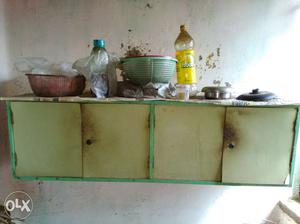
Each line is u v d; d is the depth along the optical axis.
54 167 1.07
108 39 1.31
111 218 1.51
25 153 1.06
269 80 1.33
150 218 1.50
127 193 1.48
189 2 1.28
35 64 1.08
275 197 1.46
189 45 1.21
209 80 1.34
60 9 1.29
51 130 1.04
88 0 1.29
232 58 1.32
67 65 1.10
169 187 1.47
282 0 1.28
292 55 1.32
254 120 1.00
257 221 1.48
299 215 1.26
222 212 1.48
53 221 1.51
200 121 1.02
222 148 1.03
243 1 1.29
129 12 1.29
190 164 1.05
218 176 1.06
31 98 1.00
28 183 1.46
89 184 1.47
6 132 1.38
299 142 1.40
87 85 1.20
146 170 1.06
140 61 1.03
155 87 1.07
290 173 1.03
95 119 1.02
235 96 1.18
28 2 1.29
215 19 1.29
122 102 1.00
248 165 1.04
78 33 1.31
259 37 1.31
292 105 0.98
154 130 1.03
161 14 1.29
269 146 1.02
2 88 1.33
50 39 1.31
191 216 1.49
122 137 1.04
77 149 1.05
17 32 1.31
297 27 1.30
